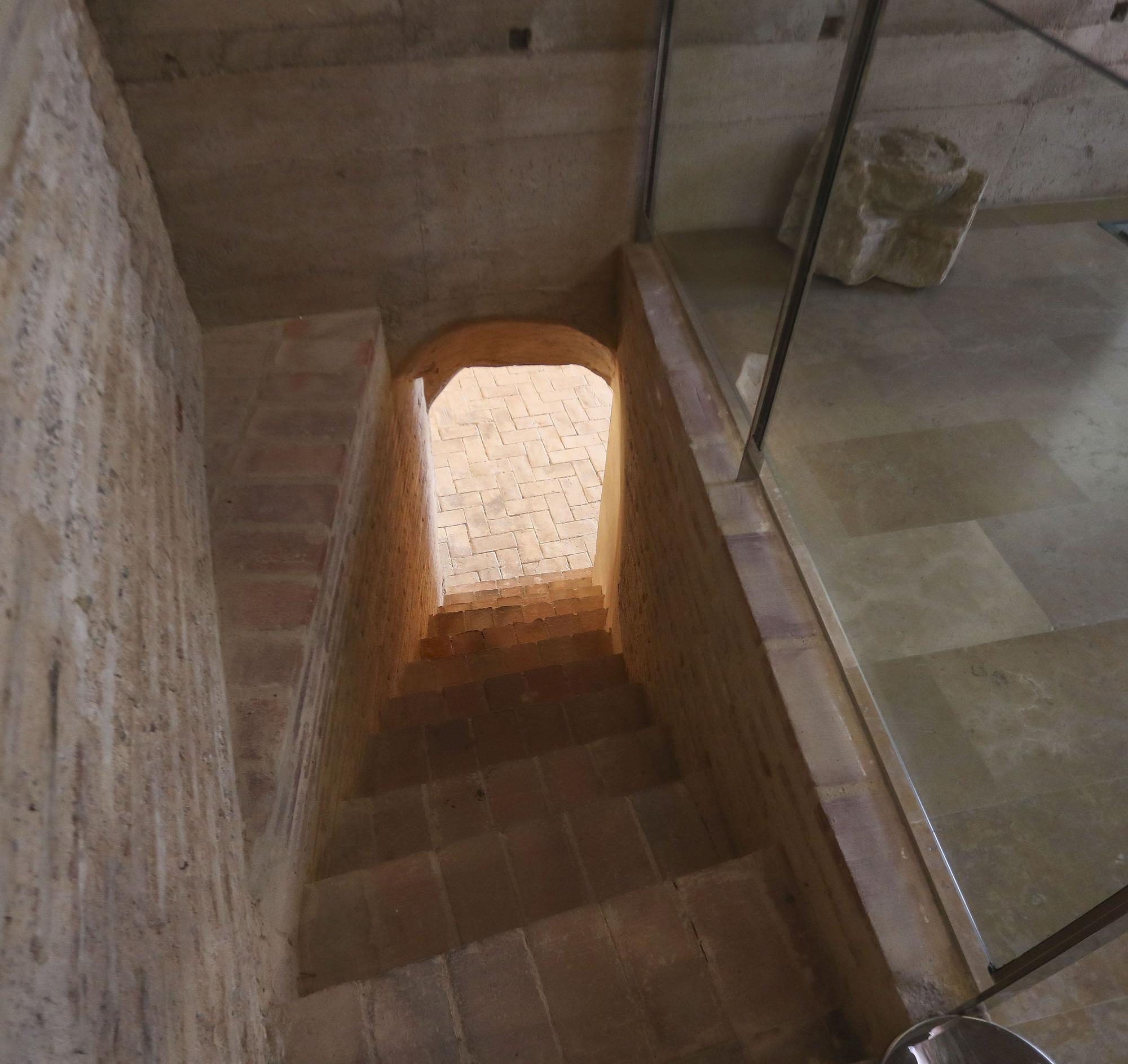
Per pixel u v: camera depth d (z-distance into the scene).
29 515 1.14
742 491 2.61
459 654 5.20
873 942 1.74
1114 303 1.24
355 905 2.40
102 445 1.56
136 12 2.58
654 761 3.28
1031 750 1.46
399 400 4.21
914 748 1.86
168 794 1.49
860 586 2.03
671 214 3.27
